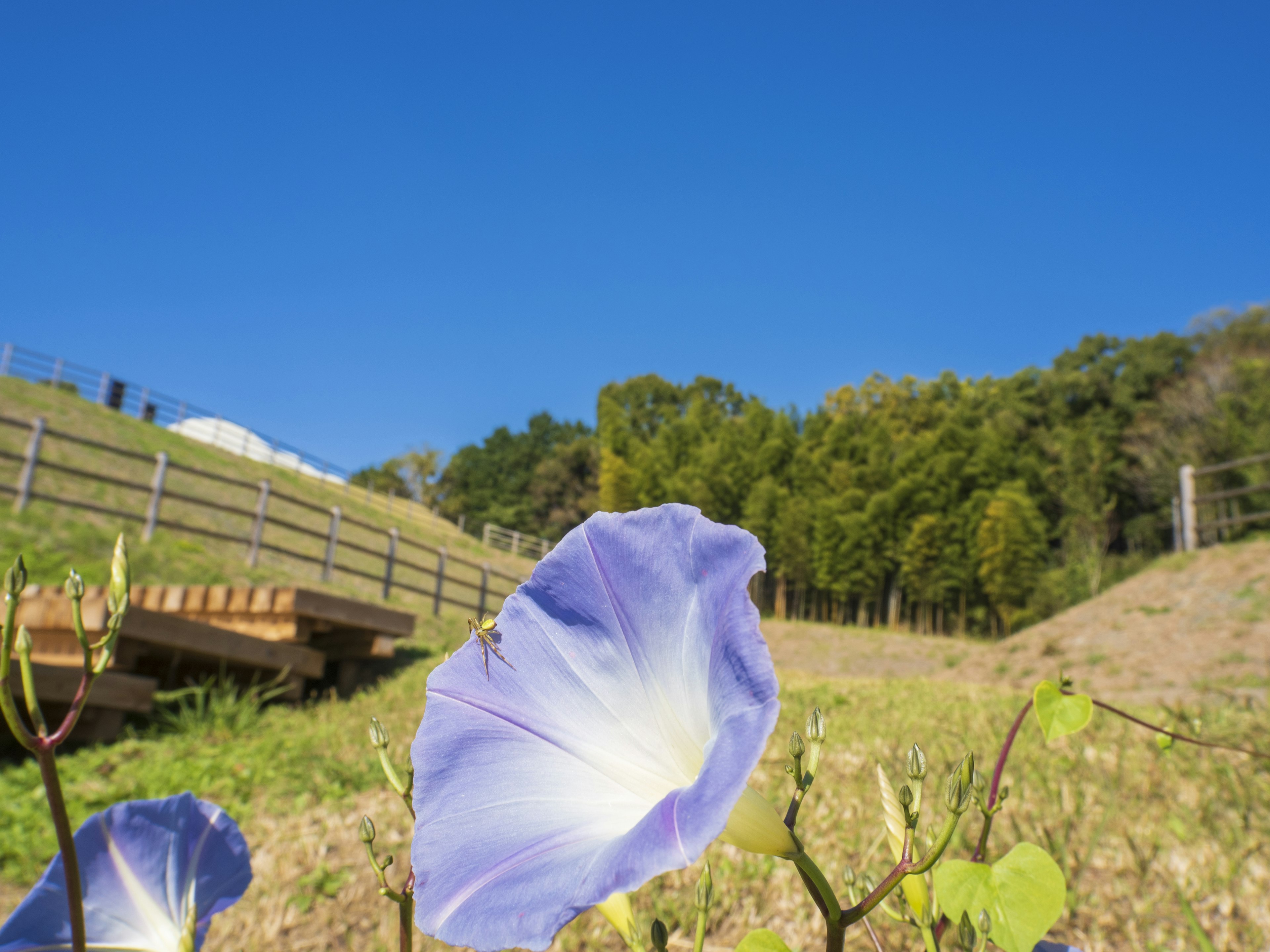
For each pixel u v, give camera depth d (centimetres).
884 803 78
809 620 4775
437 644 1031
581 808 77
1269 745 352
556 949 234
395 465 7475
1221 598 1083
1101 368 5484
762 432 6488
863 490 5281
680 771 80
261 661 677
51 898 84
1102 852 266
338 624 762
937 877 70
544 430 8269
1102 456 4559
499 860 72
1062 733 99
